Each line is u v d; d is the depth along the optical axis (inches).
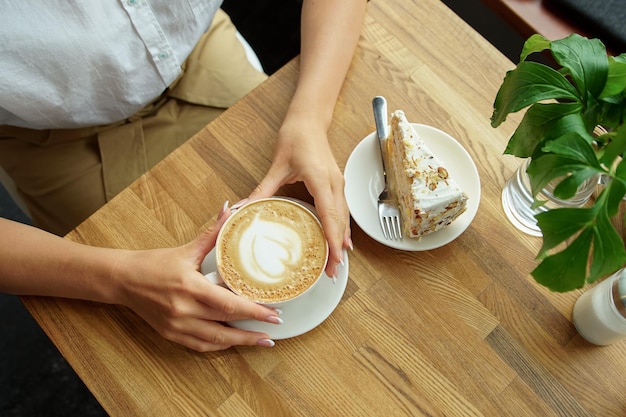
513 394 30.3
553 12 50.3
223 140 35.4
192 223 33.5
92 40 34.2
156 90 40.4
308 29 37.1
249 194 34.3
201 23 38.8
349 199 33.8
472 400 30.2
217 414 29.8
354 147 35.6
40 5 32.0
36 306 31.9
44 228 44.6
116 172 41.9
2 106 34.6
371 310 31.8
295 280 29.4
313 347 31.0
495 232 33.6
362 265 32.8
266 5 69.6
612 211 21.3
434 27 38.3
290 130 33.9
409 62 37.3
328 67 35.6
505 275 32.6
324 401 30.0
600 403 30.3
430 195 30.7
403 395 30.2
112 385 30.4
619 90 24.0
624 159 21.6
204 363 30.8
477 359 30.9
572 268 21.7
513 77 24.9
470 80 37.0
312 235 30.4
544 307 32.0
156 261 30.5
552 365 30.9
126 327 31.6
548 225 21.9
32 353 59.0
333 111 36.1
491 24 59.1
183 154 35.0
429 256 33.0
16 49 32.5
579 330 31.4
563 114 23.8
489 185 34.6
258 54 68.2
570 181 21.7
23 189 42.7
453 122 36.0
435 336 31.3
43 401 57.6
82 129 41.7
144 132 43.4
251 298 29.1
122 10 34.7
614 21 47.6
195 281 29.6
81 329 31.5
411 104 36.4
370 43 37.7
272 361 30.8
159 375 30.6
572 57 24.2
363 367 30.6
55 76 34.7
